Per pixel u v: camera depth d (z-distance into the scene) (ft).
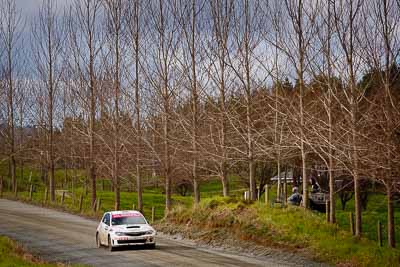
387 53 55.01
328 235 74.33
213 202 95.25
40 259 67.92
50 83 187.73
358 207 74.23
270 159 114.52
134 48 118.83
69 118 166.50
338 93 70.90
